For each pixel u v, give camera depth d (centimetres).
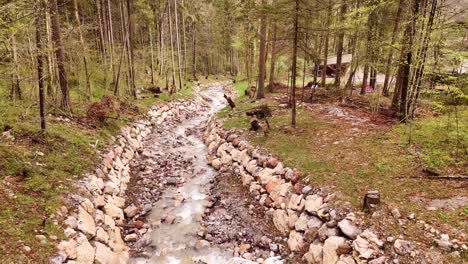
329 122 1566
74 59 1861
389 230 734
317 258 802
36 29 1015
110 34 2536
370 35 1627
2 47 1055
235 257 888
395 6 1518
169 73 4200
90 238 843
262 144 1412
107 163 1256
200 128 2373
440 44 1099
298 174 1076
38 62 1068
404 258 666
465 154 996
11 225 729
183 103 3012
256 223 1071
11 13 915
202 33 5778
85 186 1009
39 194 870
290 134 1454
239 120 1878
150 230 1066
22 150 1009
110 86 2477
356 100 1992
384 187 895
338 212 842
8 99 1321
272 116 1808
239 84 4553
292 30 1399
